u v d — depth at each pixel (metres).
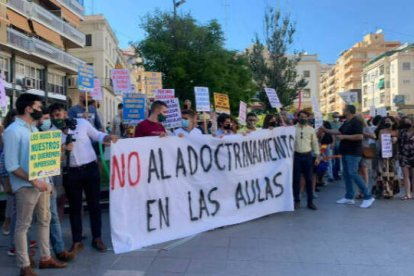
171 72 28.66
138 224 5.78
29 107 4.58
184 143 6.39
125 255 5.41
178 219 6.23
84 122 5.58
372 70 96.62
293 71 23.08
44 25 32.38
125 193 5.65
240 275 4.70
